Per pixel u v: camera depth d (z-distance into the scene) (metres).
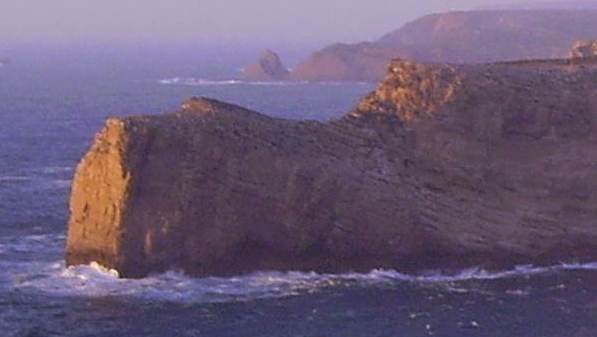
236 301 141.12
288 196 153.38
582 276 153.75
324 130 158.50
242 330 129.62
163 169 150.50
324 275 152.88
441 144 159.12
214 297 142.88
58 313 136.50
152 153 150.38
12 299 141.50
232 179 152.38
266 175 153.25
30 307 138.88
